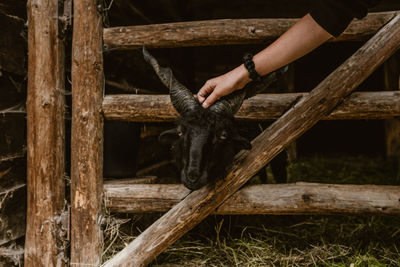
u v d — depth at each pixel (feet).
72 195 7.88
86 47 7.71
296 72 32.19
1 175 7.54
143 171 13.10
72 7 8.07
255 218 12.06
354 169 22.81
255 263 8.38
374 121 32.37
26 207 8.34
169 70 7.04
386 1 16.12
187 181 6.38
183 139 6.47
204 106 6.23
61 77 7.99
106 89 10.28
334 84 7.00
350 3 4.59
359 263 8.13
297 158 27.66
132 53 12.32
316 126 33.91
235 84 5.92
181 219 7.42
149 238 7.45
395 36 6.84
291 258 8.43
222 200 7.44
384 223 11.16
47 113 7.75
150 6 13.93
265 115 7.72
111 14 10.29
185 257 8.73
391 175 20.16
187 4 17.67
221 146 6.51
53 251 7.86
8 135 7.73
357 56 6.98
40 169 7.77
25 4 8.31
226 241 9.68
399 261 8.14
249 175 7.28
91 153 7.75
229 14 19.22
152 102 7.81
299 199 7.34
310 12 5.14
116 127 10.07
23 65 8.19
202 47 21.33
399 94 7.07
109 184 8.14
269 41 7.80
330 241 9.70
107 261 7.63
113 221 8.13
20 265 7.97
